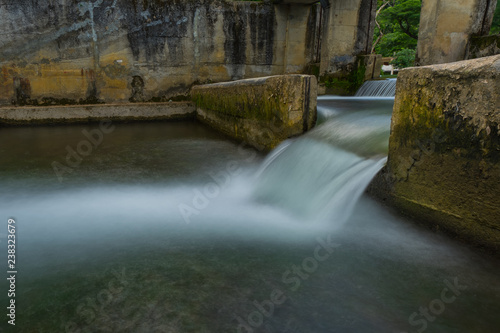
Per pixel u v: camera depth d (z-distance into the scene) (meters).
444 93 2.22
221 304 1.72
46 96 7.91
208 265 2.11
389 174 2.79
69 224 2.81
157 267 2.09
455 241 2.25
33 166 4.66
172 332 1.53
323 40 8.63
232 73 9.33
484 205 2.06
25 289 1.86
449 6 5.54
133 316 1.64
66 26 7.72
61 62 7.86
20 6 7.34
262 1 9.12
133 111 8.46
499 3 18.17
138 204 3.34
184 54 8.84
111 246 2.40
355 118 4.27
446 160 2.27
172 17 8.52
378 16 22.25
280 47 9.56
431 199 2.42
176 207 3.28
